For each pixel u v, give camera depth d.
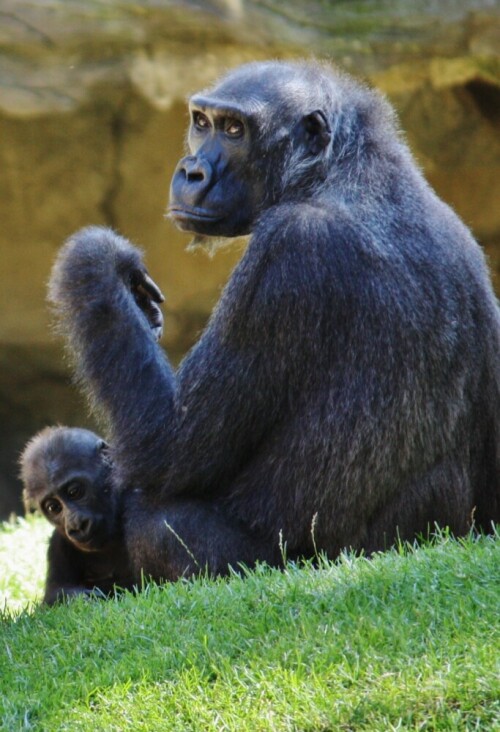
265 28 33.69
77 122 35.59
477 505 16.05
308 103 15.34
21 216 37.16
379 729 10.38
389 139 15.90
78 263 15.49
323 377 14.38
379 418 14.33
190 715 11.09
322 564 14.48
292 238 14.34
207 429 14.63
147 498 15.19
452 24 34.44
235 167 15.31
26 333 38.66
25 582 18.97
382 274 14.39
